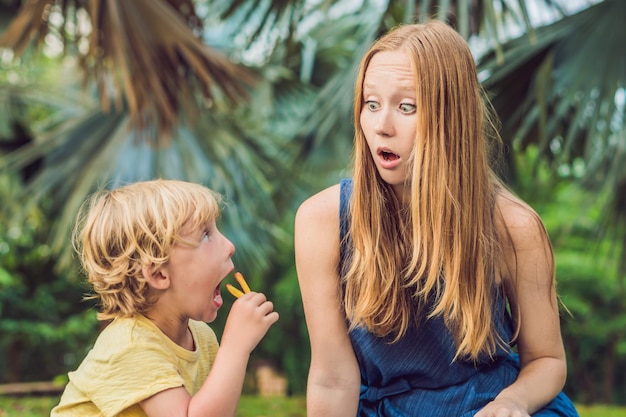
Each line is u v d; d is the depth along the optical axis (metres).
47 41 4.83
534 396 1.77
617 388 9.62
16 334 8.55
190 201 1.70
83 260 1.75
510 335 1.87
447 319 1.76
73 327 8.52
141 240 1.65
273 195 6.52
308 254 1.83
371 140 1.68
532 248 1.78
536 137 4.34
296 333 9.14
